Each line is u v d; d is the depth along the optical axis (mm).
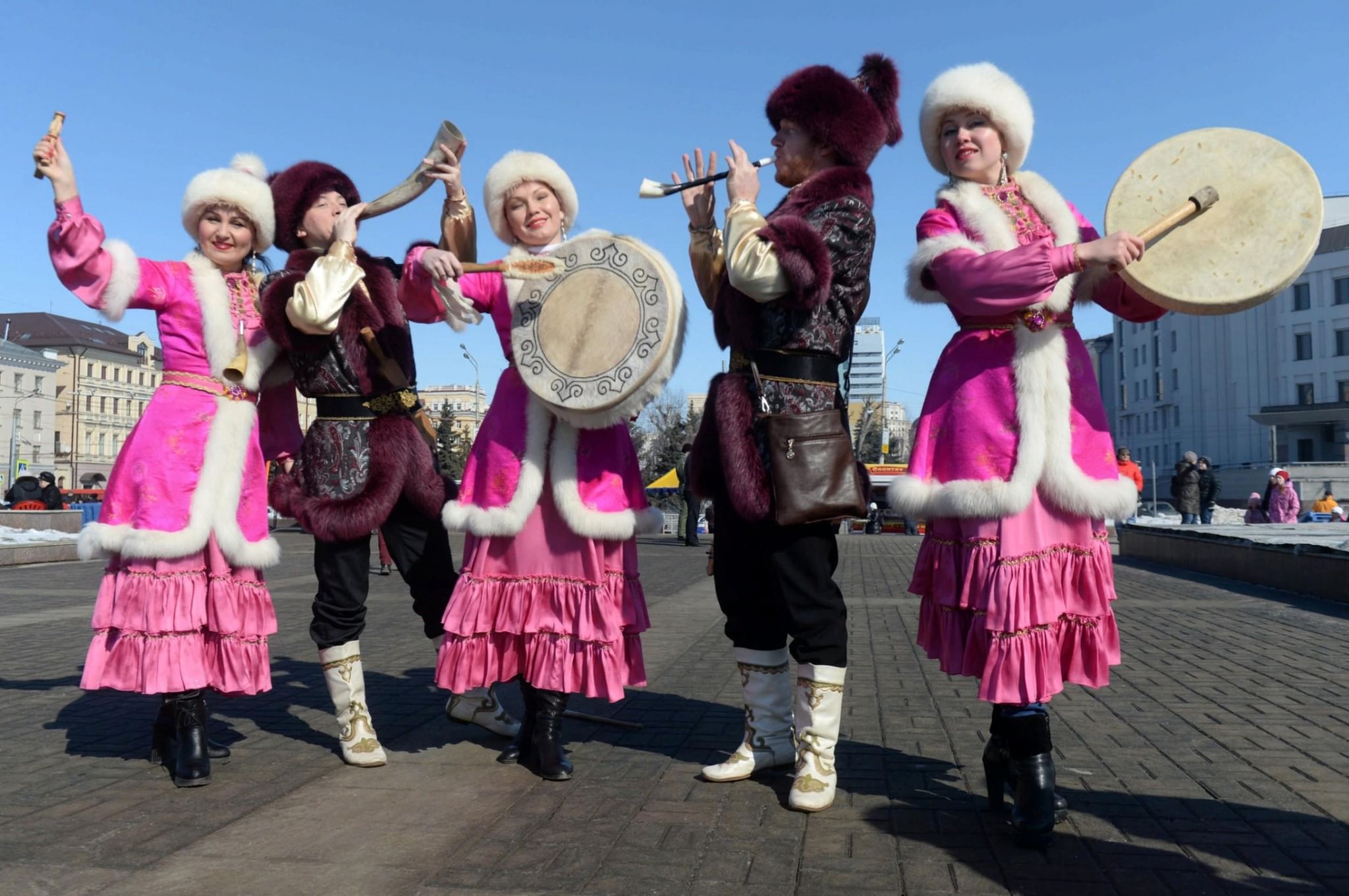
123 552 3637
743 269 3268
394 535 4211
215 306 3854
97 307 3693
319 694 5285
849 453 3348
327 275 3738
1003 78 3363
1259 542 11000
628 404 3631
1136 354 81000
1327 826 3127
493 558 3850
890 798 3428
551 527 3781
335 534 3830
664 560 15734
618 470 3834
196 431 3783
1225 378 70562
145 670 3574
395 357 4031
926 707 4848
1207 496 22438
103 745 4203
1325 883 2693
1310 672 5719
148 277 3787
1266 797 3402
